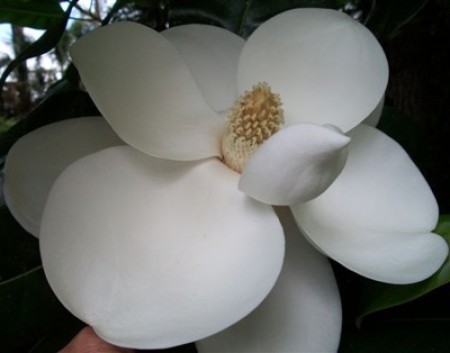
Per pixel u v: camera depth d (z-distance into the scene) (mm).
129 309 197
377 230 240
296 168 201
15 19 386
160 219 226
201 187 244
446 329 266
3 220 281
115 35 223
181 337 190
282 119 263
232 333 233
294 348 233
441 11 448
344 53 257
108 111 222
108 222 215
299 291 241
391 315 276
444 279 230
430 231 236
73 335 278
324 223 238
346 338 267
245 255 218
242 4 335
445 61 460
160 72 242
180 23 333
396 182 250
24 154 241
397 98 484
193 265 214
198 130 259
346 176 252
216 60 282
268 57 266
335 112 260
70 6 304
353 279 278
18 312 275
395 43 466
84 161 223
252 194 221
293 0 334
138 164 237
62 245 200
